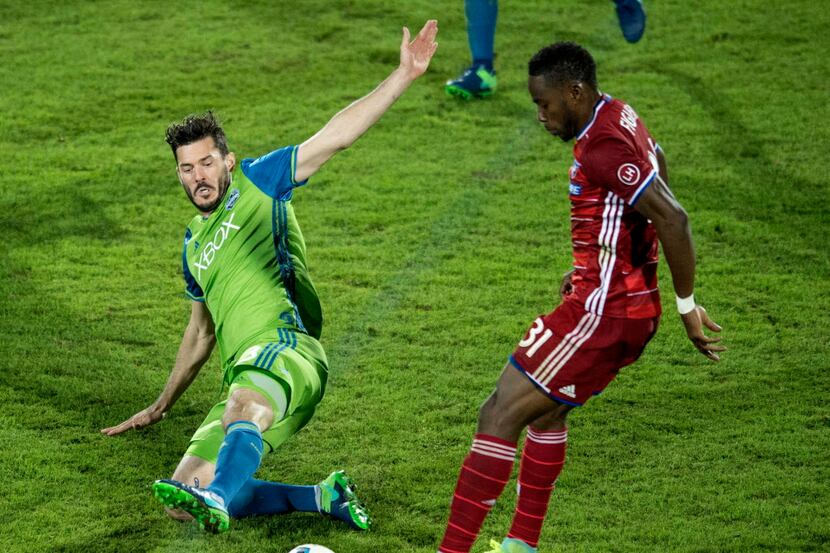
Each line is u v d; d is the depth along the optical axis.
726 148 28.44
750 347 19.75
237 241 14.34
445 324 20.72
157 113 30.91
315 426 17.45
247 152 28.27
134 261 23.39
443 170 27.66
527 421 13.23
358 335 20.34
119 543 14.53
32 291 21.97
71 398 18.25
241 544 14.53
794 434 16.92
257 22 37.56
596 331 13.01
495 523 15.09
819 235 24.11
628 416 17.56
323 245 24.02
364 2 39.09
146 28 37.19
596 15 37.94
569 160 28.20
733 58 34.25
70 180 27.09
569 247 23.91
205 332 15.52
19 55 34.84
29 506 15.32
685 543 14.31
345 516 14.80
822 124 29.67
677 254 12.48
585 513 15.07
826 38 35.62
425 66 14.41
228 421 12.84
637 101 31.33
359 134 14.30
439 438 17.05
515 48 35.25
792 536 14.41
